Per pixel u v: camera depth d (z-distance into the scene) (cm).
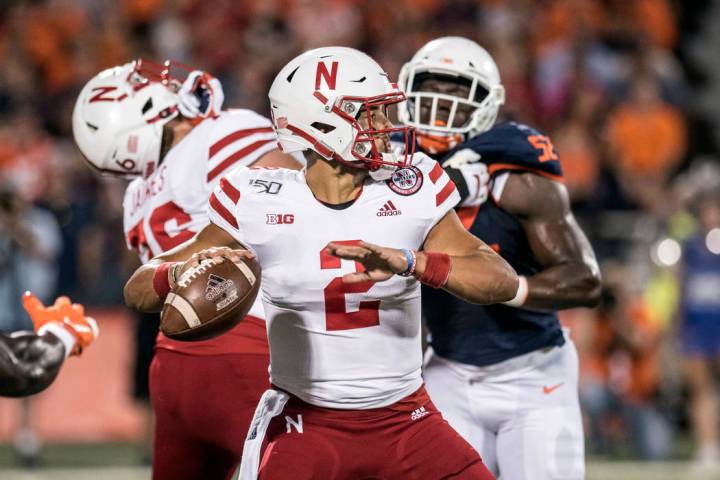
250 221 1121
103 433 3167
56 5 4422
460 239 1137
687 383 3231
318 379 1140
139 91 1437
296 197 1120
